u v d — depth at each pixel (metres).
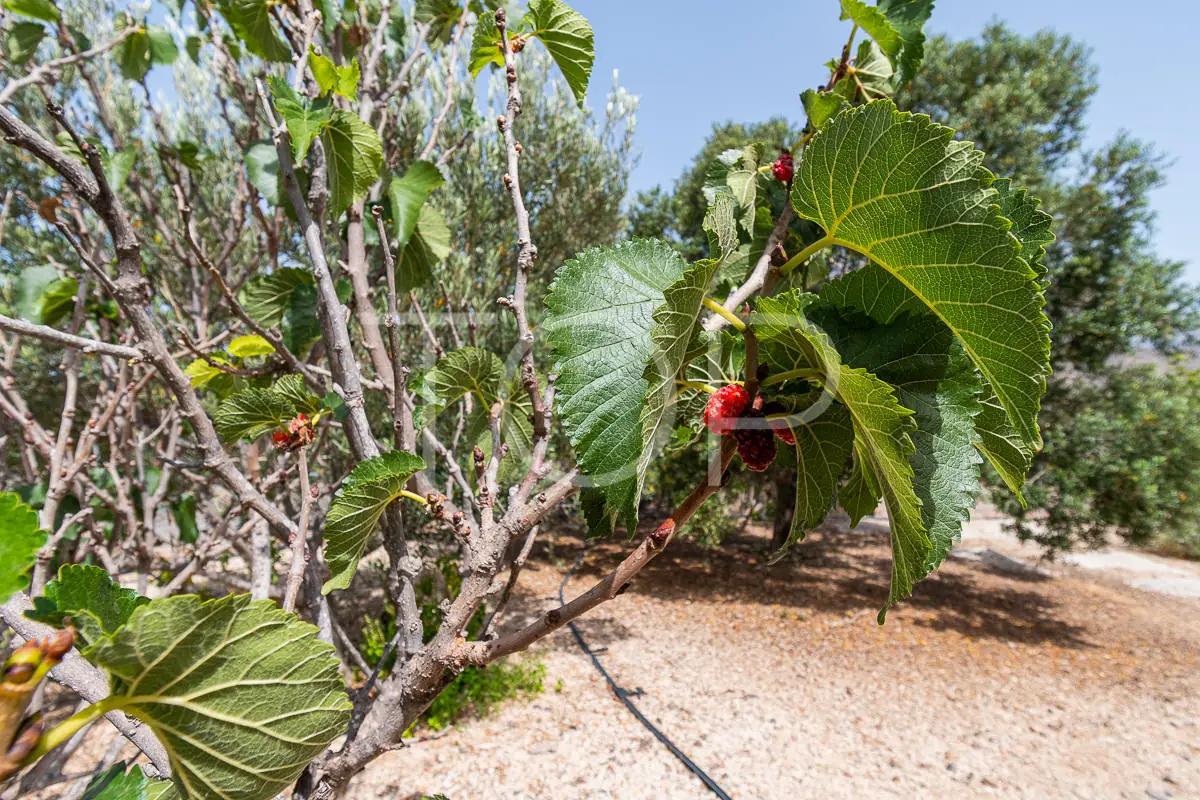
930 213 0.66
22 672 0.41
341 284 1.85
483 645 0.82
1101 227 9.68
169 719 0.56
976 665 7.65
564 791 4.62
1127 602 10.84
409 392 1.42
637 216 14.04
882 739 5.69
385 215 1.83
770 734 5.68
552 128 8.25
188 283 3.03
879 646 8.16
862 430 0.74
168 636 0.50
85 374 4.02
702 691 6.50
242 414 1.33
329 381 1.67
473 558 0.86
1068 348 9.96
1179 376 10.59
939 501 0.76
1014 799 4.83
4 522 0.44
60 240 4.01
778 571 11.37
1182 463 8.73
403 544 1.17
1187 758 5.54
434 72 5.24
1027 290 0.62
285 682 0.60
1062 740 5.81
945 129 0.62
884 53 1.22
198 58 2.52
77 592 0.52
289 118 1.26
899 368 0.82
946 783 5.00
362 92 1.83
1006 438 0.83
